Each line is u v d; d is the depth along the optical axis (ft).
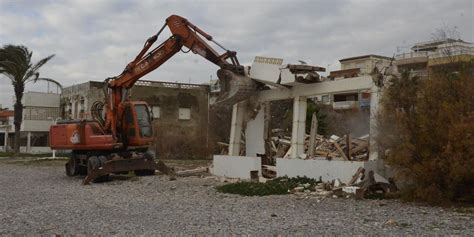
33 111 210.38
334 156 61.46
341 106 164.04
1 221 38.58
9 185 67.77
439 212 40.63
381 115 50.21
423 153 44.45
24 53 152.25
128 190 59.88
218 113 154.30
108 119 80.48
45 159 135.74
